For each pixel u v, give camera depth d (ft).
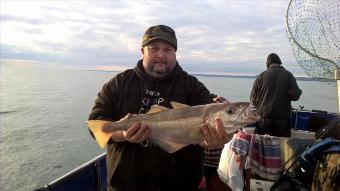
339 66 6.68
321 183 4.88
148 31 4.31
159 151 4.12
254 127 10.26
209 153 6.72
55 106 63.05
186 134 4.09
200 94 4.44
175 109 4.16
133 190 4.11
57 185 4.96
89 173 5.77
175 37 4.35
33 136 35.76
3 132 37.58
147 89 4.32
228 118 3.99
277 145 6.05
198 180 4.31
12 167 24.97
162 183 4.13
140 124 4.05
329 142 5.22
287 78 9.04
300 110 12.46
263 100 9.16
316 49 6.73
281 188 5.50
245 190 5.88
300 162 5.47
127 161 4.10
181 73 4.46
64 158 27.58
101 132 4.12
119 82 4.45
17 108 58.70
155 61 4.23
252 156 5.98
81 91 107.14
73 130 39.42
